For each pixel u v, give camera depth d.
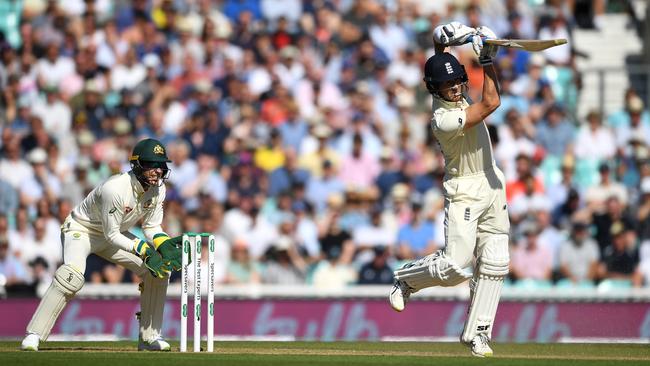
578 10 60.72
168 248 25.78
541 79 55.03
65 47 56.56
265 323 41.28
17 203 49.59
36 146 52.00
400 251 46.66
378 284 45.38
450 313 41.09
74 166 51.72
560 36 57.28
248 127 52.62
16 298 40.91
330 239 47.16
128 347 28.38
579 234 46.88
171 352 25.52
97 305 40.94
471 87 54.62
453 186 24.58
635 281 47.28
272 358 23.80
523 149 52.16
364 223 48.09
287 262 46.00
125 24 57.97
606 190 50.66
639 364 23.03
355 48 57.25
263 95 54.22
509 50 55.34
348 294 41.47
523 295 41.56
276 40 57.22
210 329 25.62
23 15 58.69
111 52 56.44
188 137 51.78
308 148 52.53
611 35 60.22
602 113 56.38
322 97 55.16
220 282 45.72
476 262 25.33
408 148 52.38
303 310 41.34
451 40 24.11
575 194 49.78
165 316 41.06
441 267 24.39
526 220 47.94
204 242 46.47
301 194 49.03
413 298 41.25
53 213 49.09
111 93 55.03
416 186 50.47
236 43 57.12
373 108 54.44
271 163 51.34
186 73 55.28
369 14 58.53
